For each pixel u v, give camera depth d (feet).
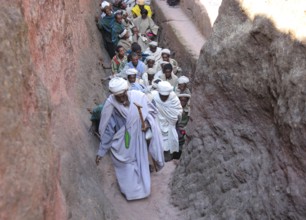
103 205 15.26
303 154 10.93
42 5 15.07
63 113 16.16
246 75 13.76
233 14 14.84
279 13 12.46
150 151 17.21
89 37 27.81
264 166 12.94
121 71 25.18
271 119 12.98
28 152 8.74
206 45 15.80
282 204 11.68
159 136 17.24
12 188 8.00
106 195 17.19
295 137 11.13
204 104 16.07
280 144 12.13
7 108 8.30
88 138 18.43
